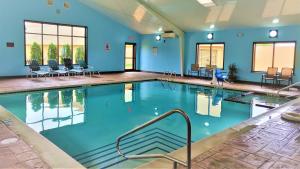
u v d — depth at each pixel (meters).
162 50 14.34
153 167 2.83
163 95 8.98
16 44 10.73
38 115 6.08
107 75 13.09
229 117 6.19
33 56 11.30
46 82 9.73
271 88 9.43
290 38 9.78
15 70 10.84
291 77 9.51
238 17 9.96
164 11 11.06
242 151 3.20
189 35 13.09
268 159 2.96
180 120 5.89
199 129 5.27
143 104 7.59
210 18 10.61
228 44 11.62
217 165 2.80
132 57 15.70
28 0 10.82
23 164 2.79
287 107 5.81
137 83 11.40
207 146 3.39
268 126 4.31
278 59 10.38
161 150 4.12
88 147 4.21
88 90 9.41
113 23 13.96
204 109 7.00
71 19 12.20
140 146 4.29
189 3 9.67
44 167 2.73
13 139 3.55
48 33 11.64
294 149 3.28
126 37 14.77
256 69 11.01
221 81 10.79
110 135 4.84
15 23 10.60
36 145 3.35
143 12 11.43
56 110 6.61
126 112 6.63
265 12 9.05
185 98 8.51
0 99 7.47
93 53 13.26
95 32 13.20
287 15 8.93
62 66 12.12
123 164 3.59
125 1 10.79
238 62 11.34
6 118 4.64
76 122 5.64
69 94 8.62
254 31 10.73
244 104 7.57
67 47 12.34
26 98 7.76
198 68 12.39
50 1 11.43
